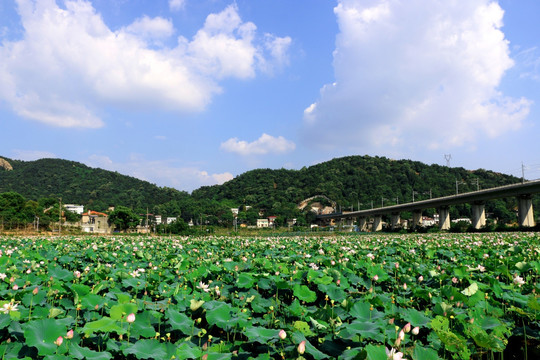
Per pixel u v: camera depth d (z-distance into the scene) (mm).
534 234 35469
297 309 6008
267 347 4836
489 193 69188
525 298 6605
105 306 6137
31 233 72125
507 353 5504
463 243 20500
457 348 4551
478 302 6520
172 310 5715
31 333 4309
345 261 10945
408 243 21594
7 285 7508
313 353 4238
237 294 7230
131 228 101938
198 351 4172
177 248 18203
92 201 197750
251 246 19312
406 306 6941
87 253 13609
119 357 4785
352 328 4980
